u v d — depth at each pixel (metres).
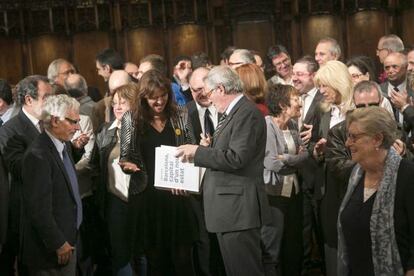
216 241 4.93
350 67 5.48
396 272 2.85
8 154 4.36
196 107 5.32
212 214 4.19
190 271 4.74
